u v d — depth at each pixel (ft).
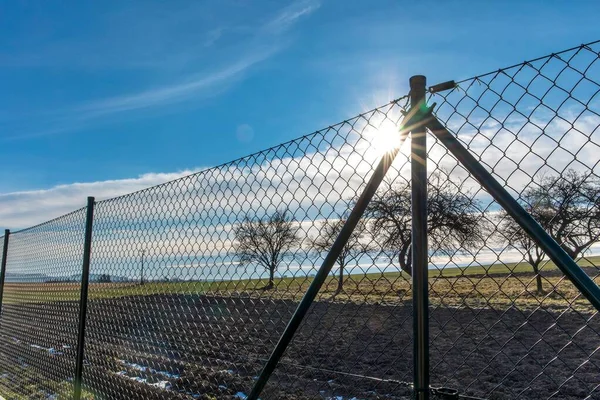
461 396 4.89
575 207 4.35
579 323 26.76
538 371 19.35
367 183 5.30
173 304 9.66
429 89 5.15
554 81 4.41
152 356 10.32
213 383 9.77
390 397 13.19
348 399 13.00
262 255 7.14
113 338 11.25
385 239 5.49
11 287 19.19
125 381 10.77
